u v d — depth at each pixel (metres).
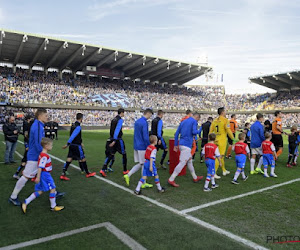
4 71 36.97
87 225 3.60
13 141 8.41
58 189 5.48
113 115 40.62
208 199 4.84
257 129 7.12
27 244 3.06
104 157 9.91
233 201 4.73
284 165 8.77
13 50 33.66
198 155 10.88
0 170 7.36
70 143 6.19
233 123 9.99
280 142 8.58
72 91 40.22
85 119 37.12
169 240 3.16
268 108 49.12
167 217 3.90
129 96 45.25
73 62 40.59
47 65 38.88
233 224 3.68
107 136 21.20
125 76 49.28
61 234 3.32
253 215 4.04
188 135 5.70
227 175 7.09
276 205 4.53
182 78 52.75
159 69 46.25
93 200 4.73
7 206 4.39
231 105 54.50
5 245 3.04
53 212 4.11
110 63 42.50
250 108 51.75
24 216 3.95
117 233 3.34
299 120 42.94
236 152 6.14
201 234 3.33
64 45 31.22
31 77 38.28
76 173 7.08
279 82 48.22
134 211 4.16
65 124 34.12
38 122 4.43
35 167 4.48
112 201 4.68
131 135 22.44
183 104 50.25
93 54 36.12
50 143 4.18
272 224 3.71
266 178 6.71
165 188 5.57
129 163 8.69
